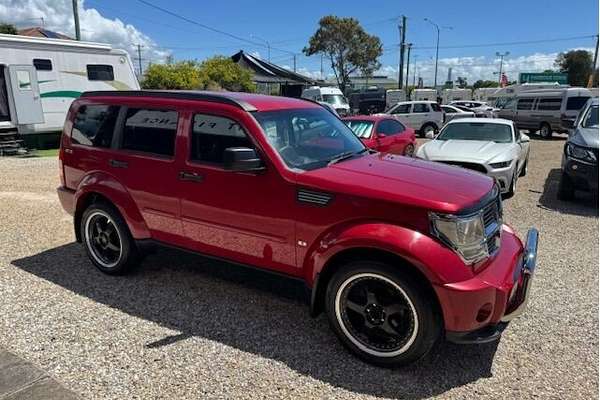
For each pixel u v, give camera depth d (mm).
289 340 3363
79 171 4574
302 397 2760
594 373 3002
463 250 2852
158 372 2973
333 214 3119
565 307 3910
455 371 3018
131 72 16281
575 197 8148
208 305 3883
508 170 7883
